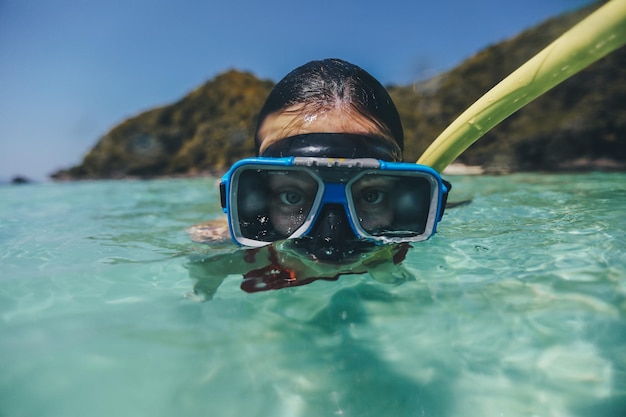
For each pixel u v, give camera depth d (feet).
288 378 0.53
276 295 0.74
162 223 1.60
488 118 0.93
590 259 0.85
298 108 0.88
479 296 0.72
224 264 0.87
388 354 0.58
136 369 0.54
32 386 0.51
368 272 0.82
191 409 0.48
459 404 0.49
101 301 0.73
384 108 0.96
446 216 1.35
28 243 1.19
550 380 0.53
